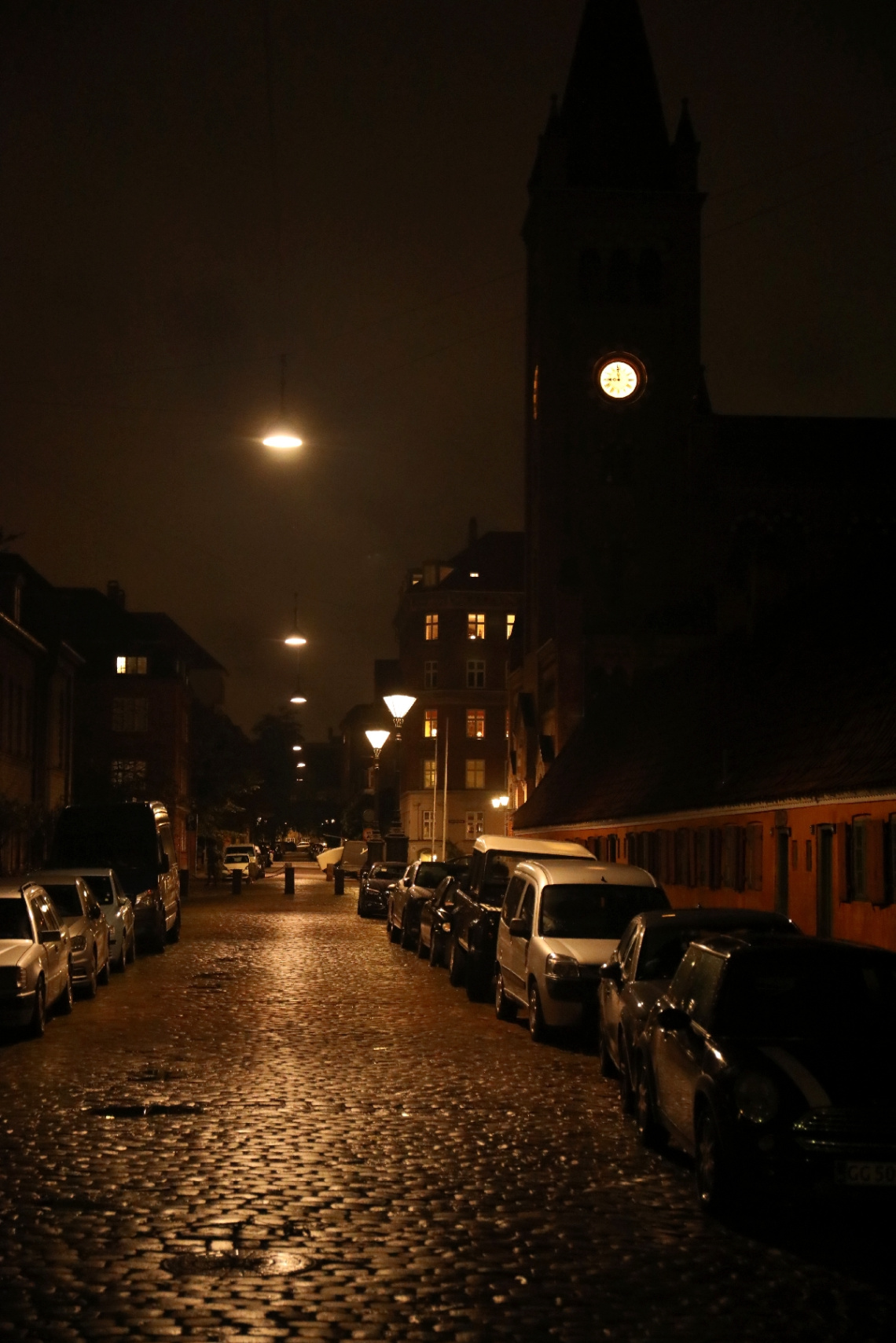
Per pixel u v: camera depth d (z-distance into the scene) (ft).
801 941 33.50
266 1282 23.65
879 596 85.05
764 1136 27.78
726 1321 22.16
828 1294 23.68
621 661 199.52
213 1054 51.57
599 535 221.25
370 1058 51.34
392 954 102.73
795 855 77.41
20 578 169.78
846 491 206.90
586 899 60.08
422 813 309.83
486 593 313.12
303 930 130.93
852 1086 28.14
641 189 224.12
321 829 563.89
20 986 54.13
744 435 215.31
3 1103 41.09
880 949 33.37
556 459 222.28
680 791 98.53
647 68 230.07
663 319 224.12
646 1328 21.72
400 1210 28.94
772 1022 31.48
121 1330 21.02
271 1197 29.78
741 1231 27.86
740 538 205.57
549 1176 32.58
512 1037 58.18
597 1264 25.26
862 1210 29.37
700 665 123.03
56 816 155.53
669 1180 32.42
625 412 222.89
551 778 169.68
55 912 63.93
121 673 260.62
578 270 224.74
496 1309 22.50
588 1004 54.80
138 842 109.70
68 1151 34.22
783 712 88.17
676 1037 33.27
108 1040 55.36
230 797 308.81
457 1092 44.16
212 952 103.09
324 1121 38.75
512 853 79.87
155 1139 35.78
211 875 263.49
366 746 489.67
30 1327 21.11
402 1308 22.45
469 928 74.59
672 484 222.48
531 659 225.76
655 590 220.84
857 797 66.90
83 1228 26.96
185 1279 23.75
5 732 167.73
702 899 94.27
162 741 260.01
